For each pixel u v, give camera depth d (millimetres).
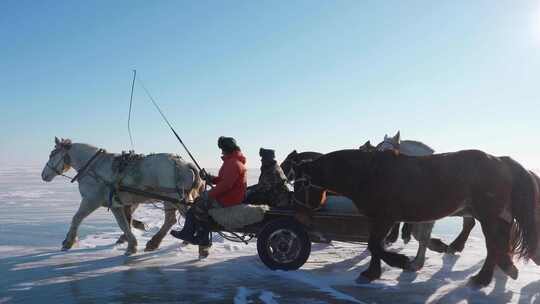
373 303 5203
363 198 6059
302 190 6395
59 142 8523
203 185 8258
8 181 53969
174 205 8227
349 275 6566
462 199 5754
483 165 5668
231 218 6711
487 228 5680
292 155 8234
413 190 5805
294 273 6559
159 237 8391
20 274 6562
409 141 7477
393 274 6625
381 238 5988
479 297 5438
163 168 7938
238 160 6953
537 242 5723
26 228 12469
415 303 5203
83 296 5465
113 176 8023
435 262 7527
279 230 6566
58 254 8109
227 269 6875
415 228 6945
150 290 5723
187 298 5387
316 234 6711
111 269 6883
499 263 5848
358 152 6246
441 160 5863
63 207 19922
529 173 5875
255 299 5344
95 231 11773
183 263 7324
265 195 7160
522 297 5438
